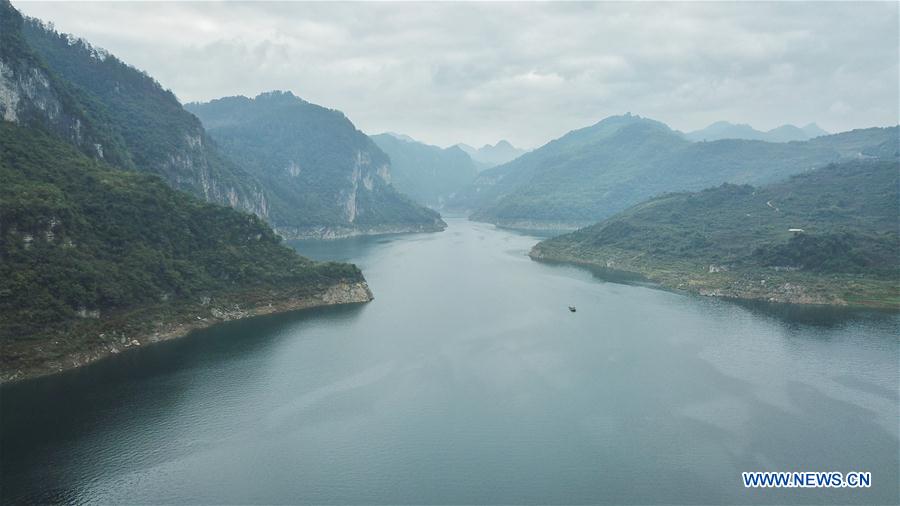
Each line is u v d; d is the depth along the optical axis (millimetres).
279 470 89312
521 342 154500
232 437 99000
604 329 168375
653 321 178375
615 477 88312
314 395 116938
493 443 98125
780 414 109688
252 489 84312
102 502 80562
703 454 95188
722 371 132250
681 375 129625
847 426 104938
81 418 103250
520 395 117938
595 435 101125
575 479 87688
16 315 123562
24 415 103500
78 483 84438
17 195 141750
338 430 102188
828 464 92500
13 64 181875
